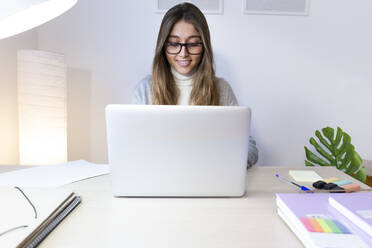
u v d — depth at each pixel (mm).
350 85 2150
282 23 2068
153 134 758
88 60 2082
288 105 2162
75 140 2152
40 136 1645
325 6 2064
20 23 628
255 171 1124
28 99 1623
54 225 636
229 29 2057
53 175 1007
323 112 2176
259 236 617
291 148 2203
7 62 1719
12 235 528
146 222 677
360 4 2064
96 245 571
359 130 2195
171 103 1642
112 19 2047
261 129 2180
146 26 2057
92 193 855
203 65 1599
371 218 578
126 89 2121
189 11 1513
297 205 681
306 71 2127
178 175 792
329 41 2100
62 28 2045
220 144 773
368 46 2109
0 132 1688
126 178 793
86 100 2123
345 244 516
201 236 613
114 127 753
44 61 1613
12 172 1038
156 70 1612
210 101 1627
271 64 2109
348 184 882
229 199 828
